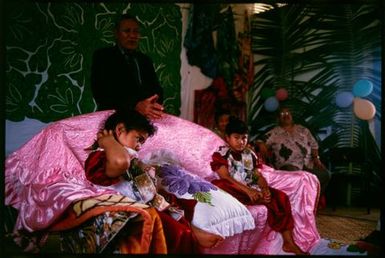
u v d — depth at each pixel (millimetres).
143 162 2758
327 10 3777
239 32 3730
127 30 3248
